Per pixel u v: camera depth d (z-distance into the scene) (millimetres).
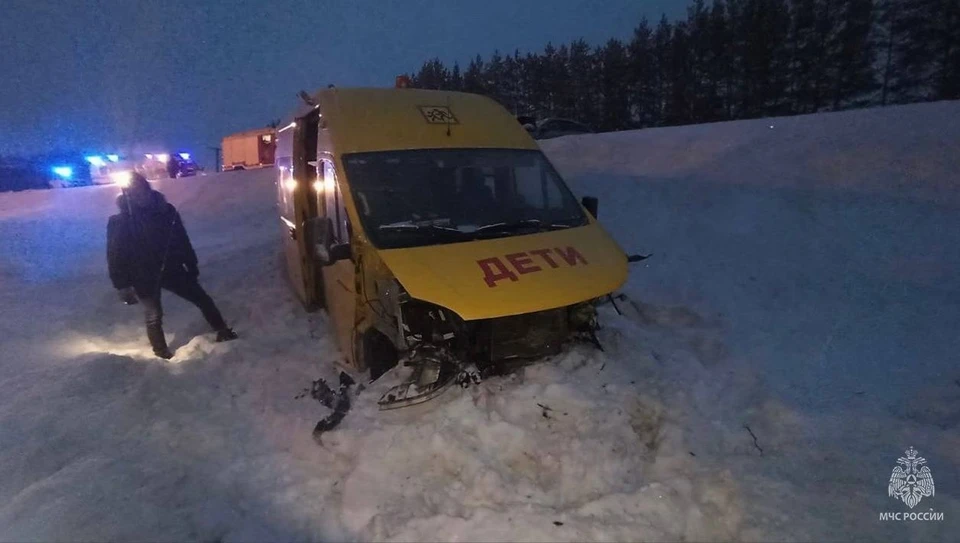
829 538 3174
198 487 3902
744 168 11266
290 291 8094
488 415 3959
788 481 3604
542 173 5566
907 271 6934
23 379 5398
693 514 3326
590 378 4258
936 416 4316
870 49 43031
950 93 40125
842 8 43375
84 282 9797
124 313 8039
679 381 4492
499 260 4441
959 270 6742
